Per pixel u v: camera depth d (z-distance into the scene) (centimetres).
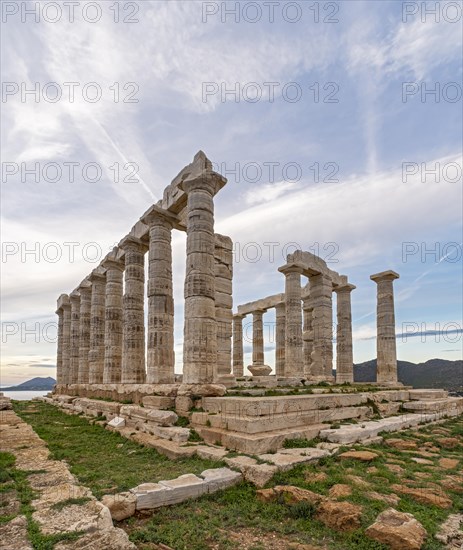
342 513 576
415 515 592
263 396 1433
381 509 611
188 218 1686
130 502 627
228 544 538
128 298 2242
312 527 578
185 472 812
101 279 2909
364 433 1150
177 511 642
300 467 811
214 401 1247
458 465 906
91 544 484
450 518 599
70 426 1602
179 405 1360
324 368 2625
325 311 2722
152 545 538
